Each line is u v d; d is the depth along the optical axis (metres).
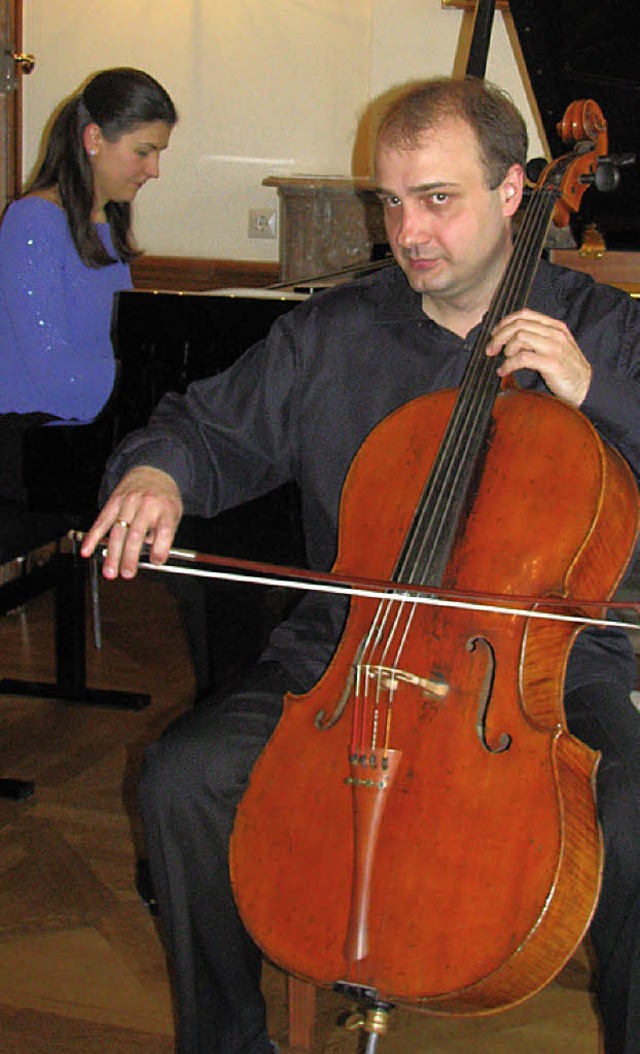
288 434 1.61
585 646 1.46
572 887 1.10
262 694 1.44
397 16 3.70
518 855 1.10
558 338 1.30
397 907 1.11
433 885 1.11
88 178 2.59
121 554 1.33
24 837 2.21
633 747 1.30
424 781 1.17
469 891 1.10
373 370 1.55
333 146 4.76
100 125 2.56
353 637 1.31
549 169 1.64
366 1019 1.11
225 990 1.38
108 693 2.87
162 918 1.37
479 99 1.39
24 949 1.86
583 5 2.22
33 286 2.52
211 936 1.35
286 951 1.15
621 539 1.31
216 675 2.18
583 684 1.42
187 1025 1.36
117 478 1.53
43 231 2.53
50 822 2.27
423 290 1.44
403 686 1.23
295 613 1.59
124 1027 1.68
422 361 1.53
